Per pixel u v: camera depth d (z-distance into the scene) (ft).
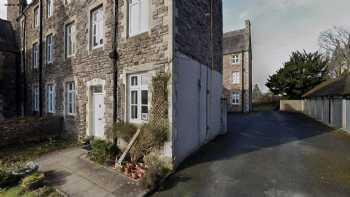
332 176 17.70
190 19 23.88
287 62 96.94
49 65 38.01
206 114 29.58
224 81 95.30
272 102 122.42
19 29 50.70
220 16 38.01
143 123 21.47
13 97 48.75
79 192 15.44
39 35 40.86
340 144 28.76
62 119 34.06
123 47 23.75
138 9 22.97
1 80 46.73
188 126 23.21
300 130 40.63
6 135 27.53
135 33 23.21
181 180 17.35
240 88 91.56
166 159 19.51
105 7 25.91
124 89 23.66
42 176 16.89
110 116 25.12
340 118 42.37
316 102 61.41
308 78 87.66
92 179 17.43
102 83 26.32
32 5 44.34
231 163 21.09
